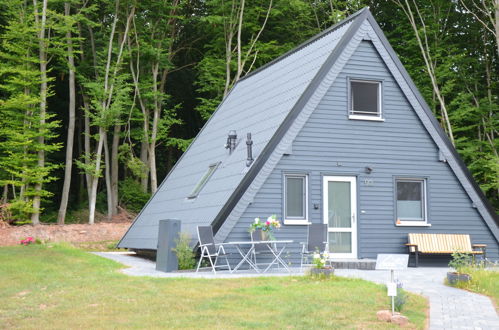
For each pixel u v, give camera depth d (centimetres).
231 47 3934
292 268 1644
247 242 1530
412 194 1894
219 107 2552
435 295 1208
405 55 3856
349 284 1255
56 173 4219
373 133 1845
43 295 1220
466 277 1308
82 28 3731
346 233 1795
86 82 3416
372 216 1822
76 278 1440
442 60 3575
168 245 1583
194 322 954
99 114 3300
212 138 2280
